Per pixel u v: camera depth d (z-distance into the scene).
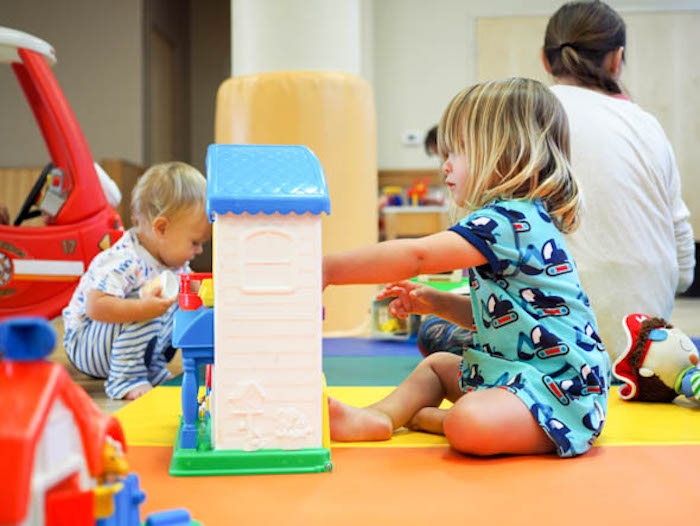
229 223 0.77
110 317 1.29
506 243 0.91
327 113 2.42
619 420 1.08
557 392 0.87
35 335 0.43
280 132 2.42
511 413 0.84
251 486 0.73
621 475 0.77
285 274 0.78
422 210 3.86
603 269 1.41
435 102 4.45
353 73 2.52
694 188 4.41
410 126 4.46
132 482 0.50
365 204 2.50
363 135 2.50
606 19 1.53
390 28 4.43
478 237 0.90
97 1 4.85
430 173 4.39
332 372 1.55
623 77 4.42
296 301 0.78
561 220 1.02
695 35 4.39
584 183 1.41
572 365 0.89
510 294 0.92
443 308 1.10
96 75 4.86
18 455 0.38
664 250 1.46
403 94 4.45
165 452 0.87
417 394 1.01
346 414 0.92
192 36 5.99
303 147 0.88
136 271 1.36
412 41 4.44
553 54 1.59
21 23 4.87
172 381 1.45
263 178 0.79
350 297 2.38
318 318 0.78
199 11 5.97
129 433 0.97
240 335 0.78
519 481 0.75
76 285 1.79
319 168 0.82
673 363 1.18
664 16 4.39
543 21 4.42
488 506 0.67
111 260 1.35
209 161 0.82
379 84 4.45
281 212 0.77
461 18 4.44
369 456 0.85
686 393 1.16
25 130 4.77
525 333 0.91
